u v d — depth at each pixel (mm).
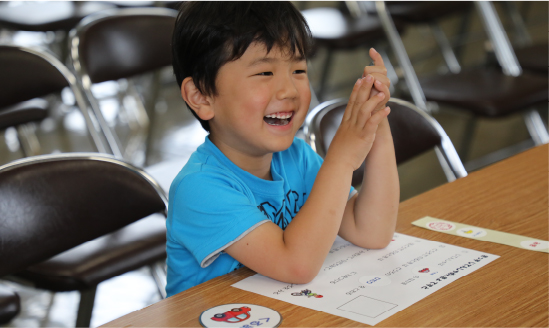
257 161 948
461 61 4430
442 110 3674
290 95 841
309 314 655
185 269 898
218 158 917
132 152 3129
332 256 828
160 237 1412
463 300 672
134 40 2004
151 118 2963
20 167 1112
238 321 644
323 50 4477
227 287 735
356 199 904
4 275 1079
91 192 1168
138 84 4059
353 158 812
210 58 846
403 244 849
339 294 704
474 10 4410
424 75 4285
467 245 828
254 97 834
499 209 957
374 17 3191
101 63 1921
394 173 899
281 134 854
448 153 1425
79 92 1863
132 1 3336
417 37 4629
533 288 694
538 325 618
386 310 656
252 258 783
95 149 1854
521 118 3514
